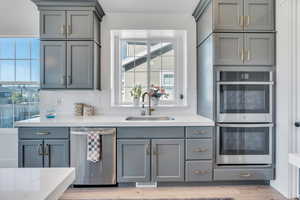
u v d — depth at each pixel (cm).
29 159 251
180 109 325
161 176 257
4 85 331
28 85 332
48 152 251
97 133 247
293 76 234
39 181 79
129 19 319
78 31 279
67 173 88
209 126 256
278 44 251
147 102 338
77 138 251
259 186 265
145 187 264
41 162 251
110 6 306
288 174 235
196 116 303
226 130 257
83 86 281
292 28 233
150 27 320
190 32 322
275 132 258
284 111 241
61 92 317
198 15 304
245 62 254
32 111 333
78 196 241
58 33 278
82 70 281
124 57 342
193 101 325
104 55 319
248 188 260
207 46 272
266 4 256
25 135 250
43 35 277
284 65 241
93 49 282
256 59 255
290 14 232
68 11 278
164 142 255
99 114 321
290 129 235
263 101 257
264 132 258
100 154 252
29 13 316
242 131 258
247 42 255
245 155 258
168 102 341
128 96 343
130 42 342
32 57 331
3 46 329
